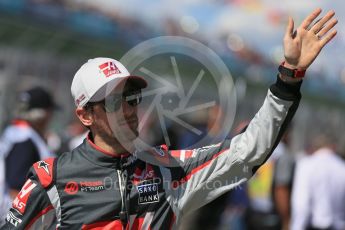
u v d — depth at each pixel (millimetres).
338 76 30938
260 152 5320
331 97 30453
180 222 5562
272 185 12070
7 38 17766
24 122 9648
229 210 13594
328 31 5305
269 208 12352
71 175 5363
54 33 18984
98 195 5328
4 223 5461
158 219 5375
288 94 5164
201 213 12461
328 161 12305
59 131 17219
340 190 12391
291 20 5277
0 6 17672
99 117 5473
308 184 12133
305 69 5172
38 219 5398
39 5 18750
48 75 18562
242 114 22750
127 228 5289
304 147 27016
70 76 19266
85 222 5273
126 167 5379
